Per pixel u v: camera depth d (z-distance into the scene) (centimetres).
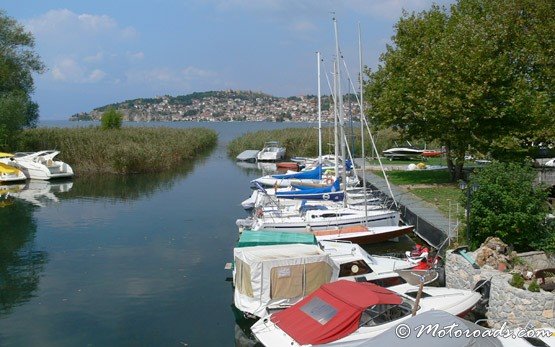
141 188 3559
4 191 3422
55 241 2088
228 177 4175
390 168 3847
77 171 4294
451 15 3131
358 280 1354
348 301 1012
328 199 2481
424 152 4691
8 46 5141
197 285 1548
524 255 1390
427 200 2398
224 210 2745
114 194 3297
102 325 1260
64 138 4581
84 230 2280
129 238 2131
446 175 3316
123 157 4278
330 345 888
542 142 2742
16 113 4588
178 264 1764
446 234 1680
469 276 1266
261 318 1155
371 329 980
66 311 1348
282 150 5528
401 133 3086
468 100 2523
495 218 1438
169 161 4756
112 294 1472
